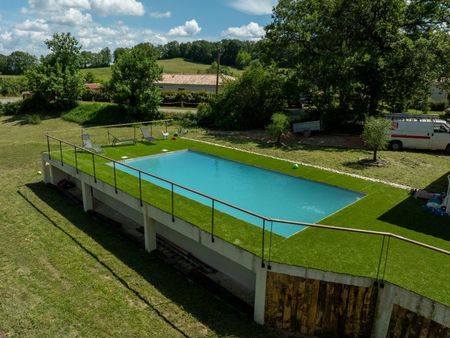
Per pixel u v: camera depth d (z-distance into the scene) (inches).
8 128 1181.1
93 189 558.6
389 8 869.2
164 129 1077.8
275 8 999.6
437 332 246.7
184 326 292.5
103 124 1241.4
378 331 272.5
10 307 310.7
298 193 506.9
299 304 285.4
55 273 361.1
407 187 516.7
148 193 430.6
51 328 287.7
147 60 1219.9
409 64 838.5
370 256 298.0
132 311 307.9
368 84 913.5
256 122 1092.5
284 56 1044.5
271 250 303.3
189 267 377.7
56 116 1373.0
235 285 348.8
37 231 450.3
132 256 396.2
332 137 930.1
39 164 741.3
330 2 900.0
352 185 510.3
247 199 487.2
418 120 761.0
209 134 1001.5
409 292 252.1
